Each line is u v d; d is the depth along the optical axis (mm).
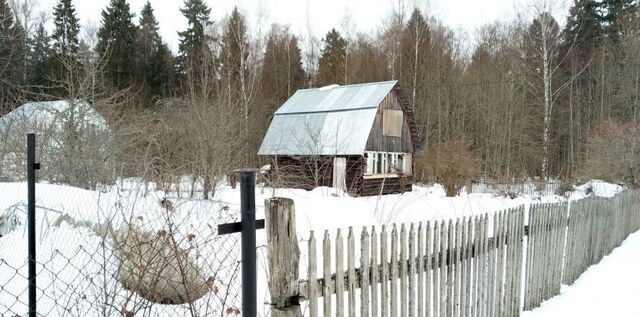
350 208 11375
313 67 37250
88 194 6801
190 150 12094
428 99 31891
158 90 35906
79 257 4480
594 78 34312
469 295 4344
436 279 3883
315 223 9133
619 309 5703
